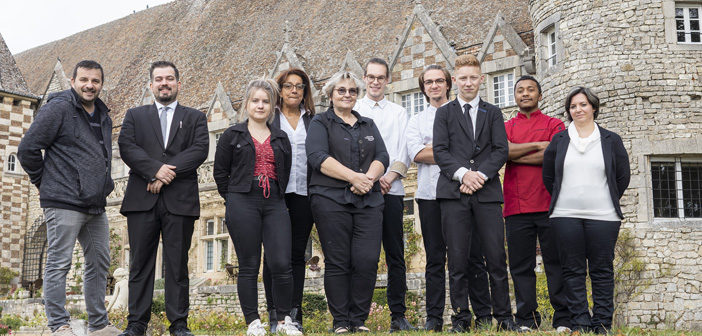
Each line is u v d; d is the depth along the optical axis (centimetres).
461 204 631
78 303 2003
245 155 611
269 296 668
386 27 2125
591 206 614
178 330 602
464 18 1959
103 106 632
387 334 598
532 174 665
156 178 602
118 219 2417
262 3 2661
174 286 607
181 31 2881
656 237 1388
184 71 2658
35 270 2831
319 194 629
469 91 656
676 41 1443
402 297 694
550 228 652
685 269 1377
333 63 2147
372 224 632
